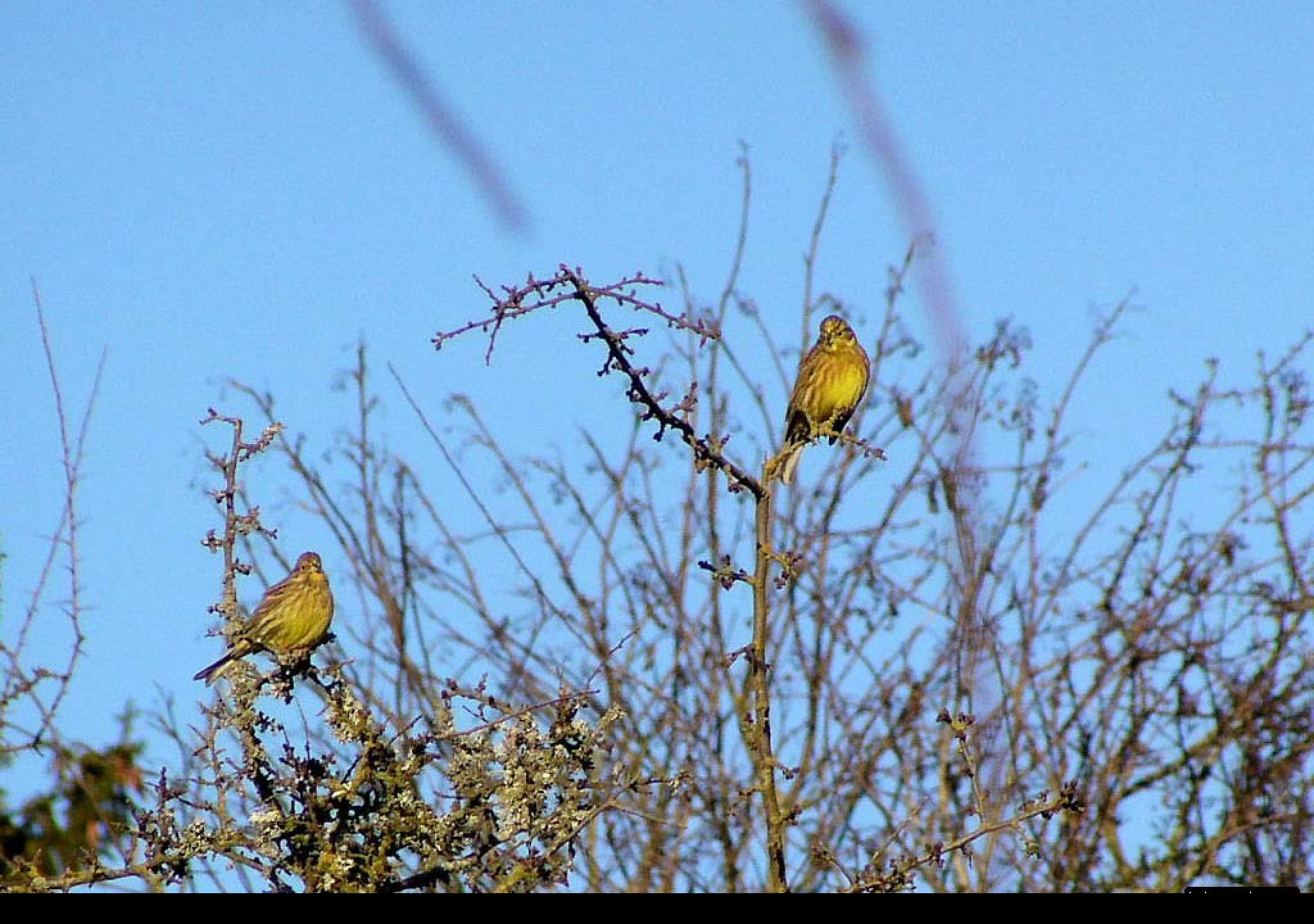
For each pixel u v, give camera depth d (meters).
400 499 15.98
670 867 13.75
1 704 10.76
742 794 10.52
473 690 10.16
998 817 13.91
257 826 9.88
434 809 10.70
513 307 9.27
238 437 10.87
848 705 15.91
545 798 10.05
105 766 12.20
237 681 10.25
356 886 9.80
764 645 10.76
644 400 10.20
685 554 16.11
